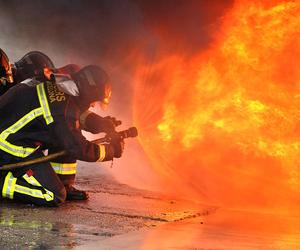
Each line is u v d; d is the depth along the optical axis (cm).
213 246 499
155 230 555
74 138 621
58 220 575
